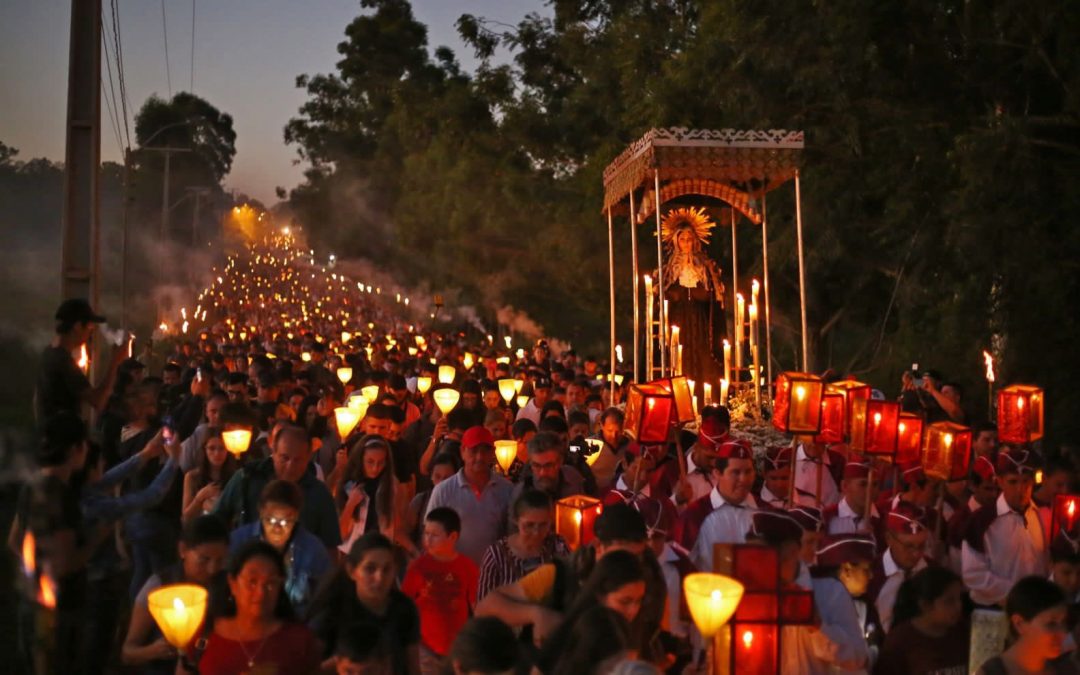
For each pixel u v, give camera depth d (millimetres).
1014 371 17531
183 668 5234
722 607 4305
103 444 9938
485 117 36469
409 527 8477
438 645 6457
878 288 24219
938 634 5547
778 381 7391
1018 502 7586
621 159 14992
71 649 6324
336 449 10453
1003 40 17188
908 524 6594
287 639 5066
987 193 15898
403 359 20453
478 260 39531
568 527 5934
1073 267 16234
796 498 8461
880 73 18062
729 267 23656
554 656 4590
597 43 30828
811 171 20172
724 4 19266
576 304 36812
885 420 7352
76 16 11398
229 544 5812
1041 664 5043
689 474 8445
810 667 5598
